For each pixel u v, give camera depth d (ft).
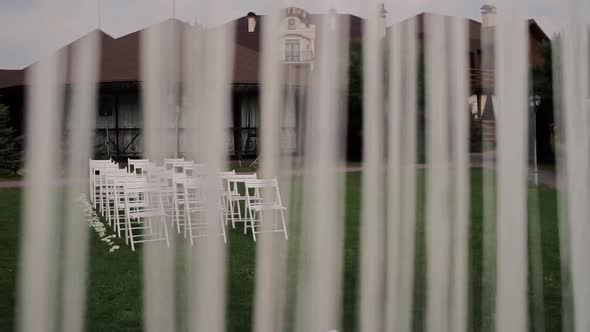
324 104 8.82
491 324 10.00
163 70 8.34
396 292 9.53
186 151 8.59
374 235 9.37
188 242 9.21
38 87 7.41
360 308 9.62
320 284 9.12
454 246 9.66
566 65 9.21
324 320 9.17
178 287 8.93
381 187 9.34
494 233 9.95
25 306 7.50
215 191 8.54
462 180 9.52
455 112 9.37
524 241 9.12
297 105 8.86
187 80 8.33
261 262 9.27
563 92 9.32
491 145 9.71
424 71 9.45
